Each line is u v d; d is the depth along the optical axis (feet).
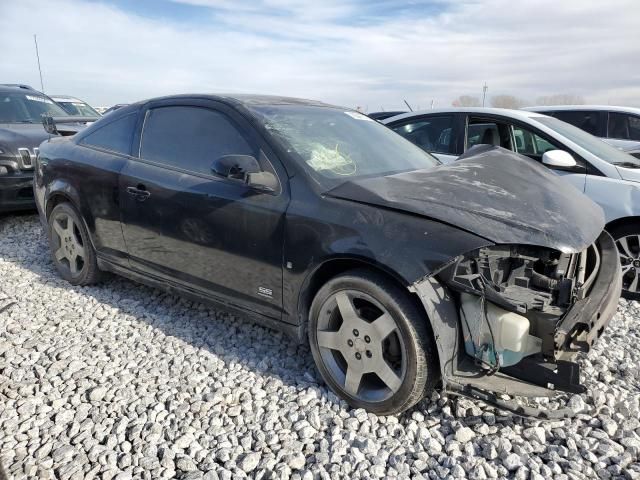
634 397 9.05
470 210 8.13
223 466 7.52
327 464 7.50
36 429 8.21
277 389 9.41
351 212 8.55
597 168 14.76
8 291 13.98
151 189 11.37
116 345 11.00
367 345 8.50
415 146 12.95
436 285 7.93
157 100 12.50
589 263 9.84
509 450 7.67
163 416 8.55
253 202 9.58
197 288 11.03
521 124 16.72
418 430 8.19
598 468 7.30
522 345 7.54
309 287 9.16
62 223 14.42
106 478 7.15
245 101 11.17
